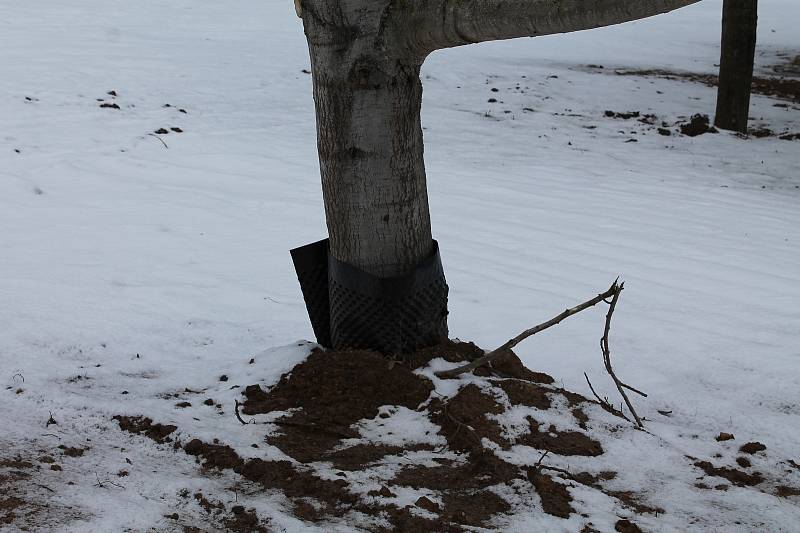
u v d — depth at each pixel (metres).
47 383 5.02
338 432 4.18
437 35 4.18
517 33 3.90
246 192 10.64
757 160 15.22
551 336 6.54
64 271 7.48
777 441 4.78
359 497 3.53
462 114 16.70
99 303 6.71
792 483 4.14
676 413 5.21
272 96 16.50
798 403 5.40
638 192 12.27
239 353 5.89
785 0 32.09
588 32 26.05
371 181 4.54
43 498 3.41
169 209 9.73
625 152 15.12
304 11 4.45
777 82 21.30
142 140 12.71
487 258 8.62
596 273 8.30
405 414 4.37
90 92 15.05
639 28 26.84
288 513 3.43
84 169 11.12
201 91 16.25
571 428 4.29
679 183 13.20
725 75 17.00
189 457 3.95
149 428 4.19
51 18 21.70
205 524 3.32
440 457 4.01
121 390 4.98
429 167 12.93
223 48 20.12
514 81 19.45
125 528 3.21
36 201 9.73
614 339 6.49
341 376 4.54
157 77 16.72
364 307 4.65
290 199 10.41
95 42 19.23
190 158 12.09
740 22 16.72
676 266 8.64
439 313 4.84
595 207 11.10
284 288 7.43
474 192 11.51
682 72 21.86
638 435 4.35
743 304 7.48
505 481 3.76
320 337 5.08
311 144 13.47
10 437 4.04
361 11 4.33
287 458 3.86
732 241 9.78
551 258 8.74
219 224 9.31
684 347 6.34
